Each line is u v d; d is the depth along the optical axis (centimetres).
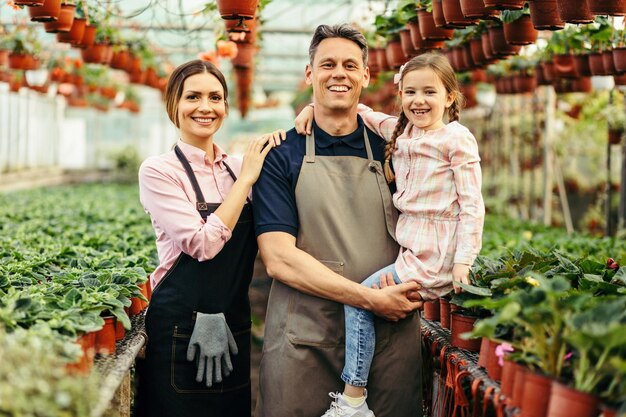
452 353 274
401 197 288
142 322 315
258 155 294
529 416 205
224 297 299
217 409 299
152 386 298
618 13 319
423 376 335
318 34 290
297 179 292
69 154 1867
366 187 293
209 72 301
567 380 201
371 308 275
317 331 288
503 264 311
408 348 293
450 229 280
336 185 291
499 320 203
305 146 297
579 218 984
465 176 275
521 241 506
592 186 980
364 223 291
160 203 290
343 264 288
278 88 1850
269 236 287
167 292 296
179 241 286
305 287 280
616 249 481
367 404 291
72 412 181
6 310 229
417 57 292
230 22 434
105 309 269
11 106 1280
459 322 277
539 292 206
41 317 240
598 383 195
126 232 534
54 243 457
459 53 546
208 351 289
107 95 1305
